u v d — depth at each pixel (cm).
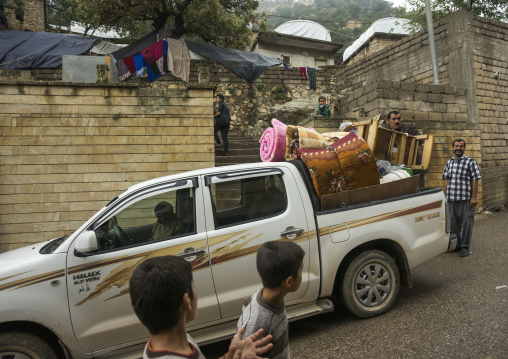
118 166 753
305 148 385
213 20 1759
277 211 355
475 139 943
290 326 388
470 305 395
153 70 1423
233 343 142
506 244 634
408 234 402
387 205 395
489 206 998
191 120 782
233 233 333
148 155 766
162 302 123
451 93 969
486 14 1582
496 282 457
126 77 1402
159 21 1702
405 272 404
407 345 323
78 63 1167
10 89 714
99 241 307
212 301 320
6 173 710
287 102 1541
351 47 2503
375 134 513
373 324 370
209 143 786
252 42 2248
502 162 1080
